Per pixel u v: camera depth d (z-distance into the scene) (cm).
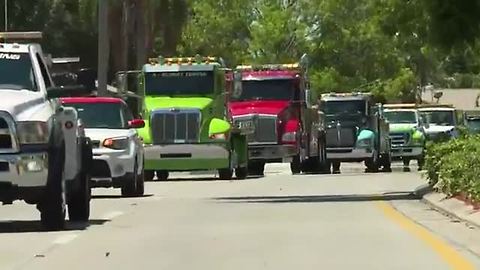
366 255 5000
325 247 5309
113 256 5034
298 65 15262
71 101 9700
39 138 5856
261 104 14850
